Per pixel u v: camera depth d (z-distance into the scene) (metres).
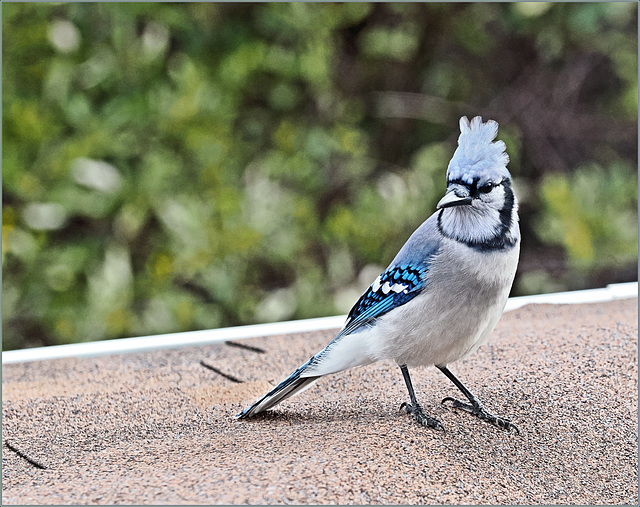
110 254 11.83
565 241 12.28
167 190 11.83
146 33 12.16
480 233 5.75
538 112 14.79
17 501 4.76
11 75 11.84
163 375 7.42
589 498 5.16
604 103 14.88
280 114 13.45
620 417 6.16
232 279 12.15
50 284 11.91
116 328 11.69
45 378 7.48
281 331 8.74
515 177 14.44
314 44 13.04
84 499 4.71
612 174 13.12
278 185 12.84
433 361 6.00
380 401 6.43
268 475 4.88
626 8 13.52
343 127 13.44
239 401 6.66
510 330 8.08
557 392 6.54
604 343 7.47
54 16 11.97
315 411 6.28
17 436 6.11
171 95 11.91
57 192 11.50
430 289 5.77
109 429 6.18
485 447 5.57
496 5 14.03
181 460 5.31
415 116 14.45
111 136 11.73
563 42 14.27
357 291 12.99
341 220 12.93
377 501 4.68
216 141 12.12
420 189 13.25
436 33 14.38
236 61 12.55
